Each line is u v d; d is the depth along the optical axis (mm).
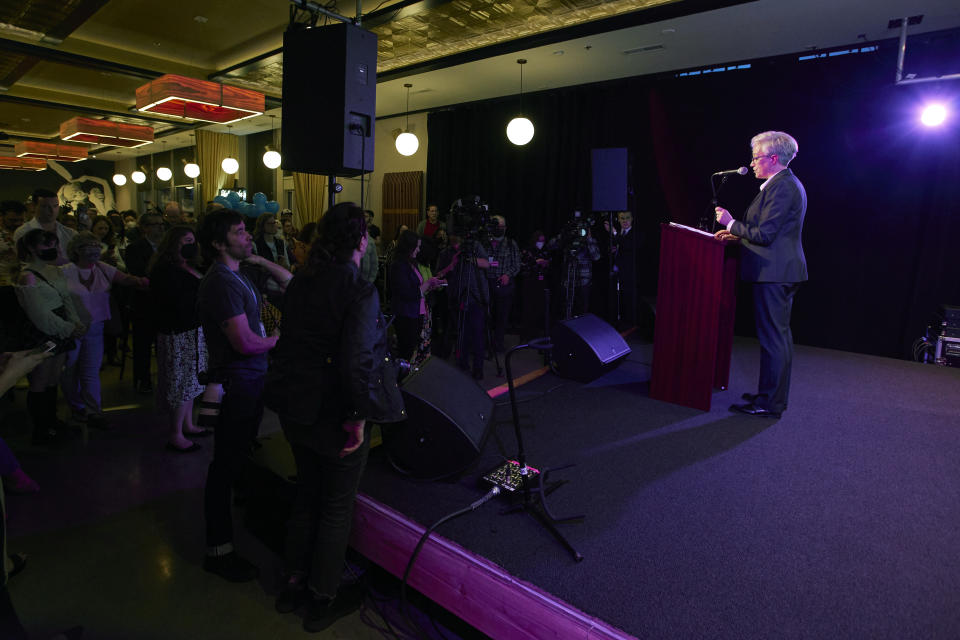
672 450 2719
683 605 1610
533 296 6898
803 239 5574
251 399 2090
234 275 2062
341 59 2605
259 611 1999
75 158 12430
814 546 1918
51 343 1397
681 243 3301
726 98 5863
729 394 3639
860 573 1769
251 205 7258
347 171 2748
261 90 7891
